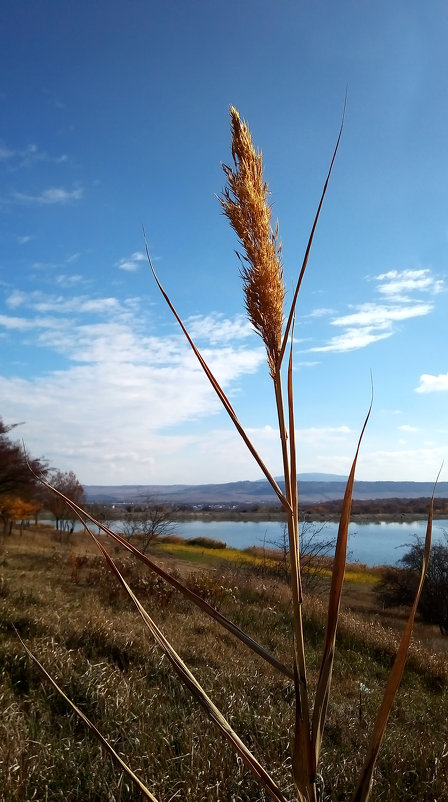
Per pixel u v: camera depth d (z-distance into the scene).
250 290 1.40
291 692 6.00
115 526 23.86
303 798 1.38
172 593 11.18
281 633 10.05
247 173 1.39
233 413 1.46
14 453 25.86
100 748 3.97
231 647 8.23
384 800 3.86
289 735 4.45
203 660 6.70
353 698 6.64
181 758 3.94
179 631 8.25
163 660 6.05
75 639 6.31
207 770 3.81
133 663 6.09
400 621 18.12
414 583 19.19
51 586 10.65
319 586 16.84
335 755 4.49
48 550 19.67
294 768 1.41
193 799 3.44
